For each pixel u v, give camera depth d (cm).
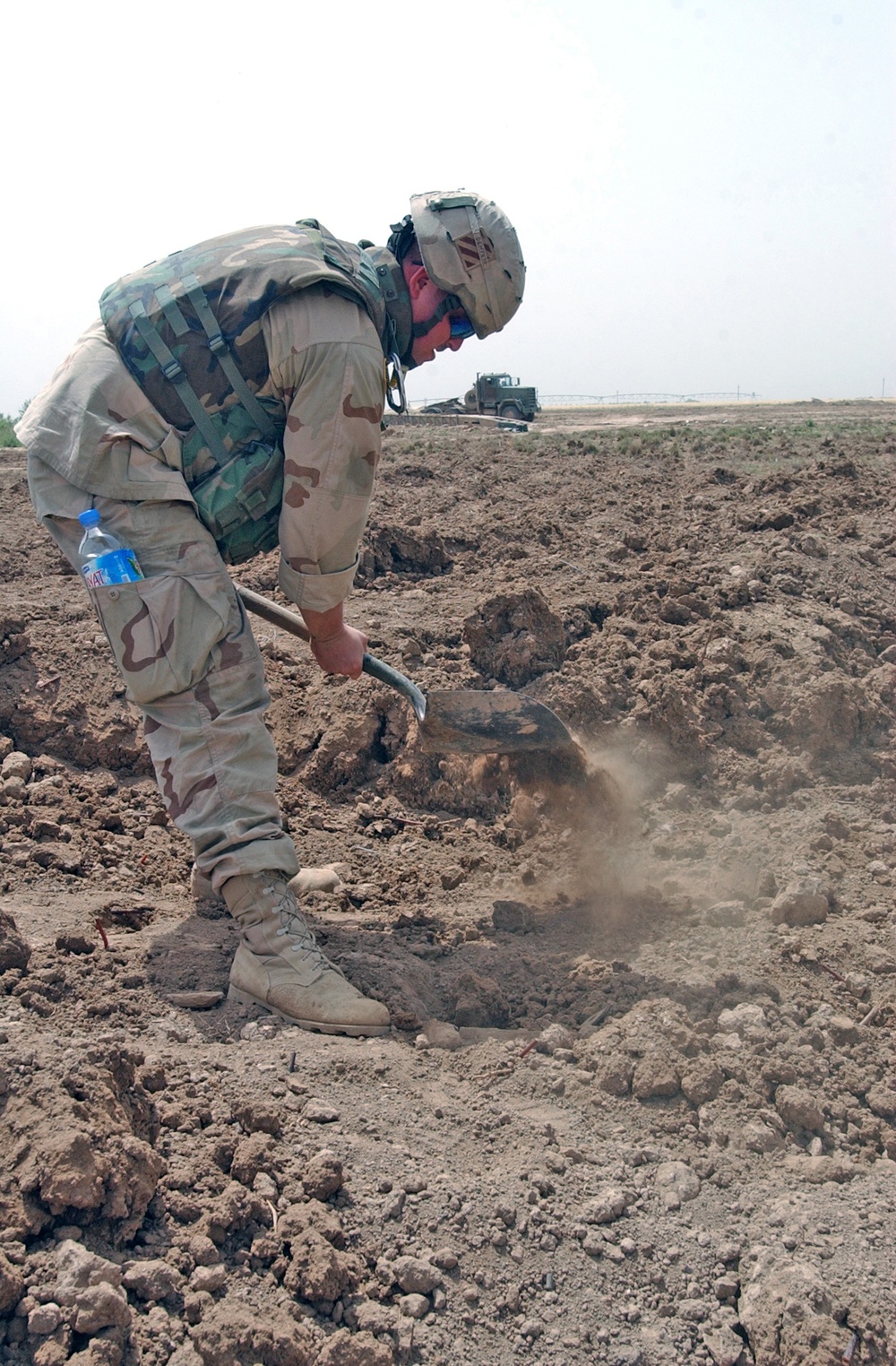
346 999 282
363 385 279
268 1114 230
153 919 342
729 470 1106
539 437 1831
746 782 464
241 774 285
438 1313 200
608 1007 299
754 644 534
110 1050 225
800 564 675
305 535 289
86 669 482
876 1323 207
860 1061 287
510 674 536
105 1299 178
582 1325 204
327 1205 214
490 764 458
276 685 507
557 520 853
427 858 418
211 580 285
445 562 731
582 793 416
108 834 404
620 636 554
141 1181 203
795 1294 210
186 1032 270
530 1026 295
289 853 289
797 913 354
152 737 288
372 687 489
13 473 1099
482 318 312
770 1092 270
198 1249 199
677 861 410
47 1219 192
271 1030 274
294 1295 198
